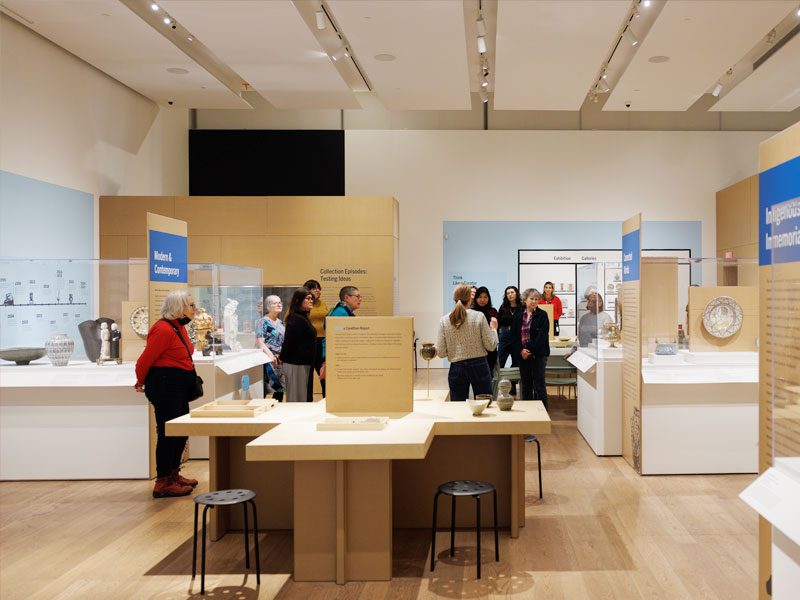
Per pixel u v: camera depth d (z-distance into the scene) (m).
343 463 3.07
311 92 8.17
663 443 4.86
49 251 6.89
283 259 8.71
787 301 2.07
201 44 7.26
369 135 11.13
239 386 5.59
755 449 4.86
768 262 2.26
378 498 3.10
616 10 5.54
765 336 2.29
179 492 4.50
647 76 7.19
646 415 4.86
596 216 11.01
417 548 3.52
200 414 3.59
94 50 6.79
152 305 4.91
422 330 11.15
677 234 10.94
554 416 7.34
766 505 1.96
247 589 3.02
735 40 6.14
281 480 3.88
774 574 2.01
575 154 11.02
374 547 3.10
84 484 4.84
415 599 2.88
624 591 2.93
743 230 9.93
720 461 4.86
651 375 4.91
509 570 3.18
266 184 11.16
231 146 11.14
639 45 6.86
